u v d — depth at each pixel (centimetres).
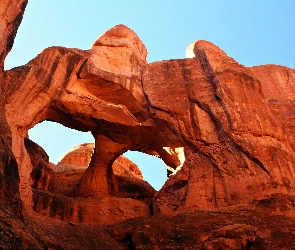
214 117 2231
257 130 2138
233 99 2244
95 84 2400
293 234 1569
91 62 2461
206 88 2388
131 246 1666
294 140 2288
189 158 2216
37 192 1952
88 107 2327
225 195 1959
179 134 2281
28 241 1176
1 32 1789
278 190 1866
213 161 2111
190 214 1759
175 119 2322
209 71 2462
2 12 1842
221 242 1407
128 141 2512
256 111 2227
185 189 2103
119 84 2400
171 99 2383
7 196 1388
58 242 1495
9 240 1130
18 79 2078
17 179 1479
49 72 2220
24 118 2038
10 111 1978
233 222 1658
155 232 1648
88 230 1730
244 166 1998
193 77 2477
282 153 2025
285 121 2411
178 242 1583
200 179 2078
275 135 2167
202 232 1602
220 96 2267
